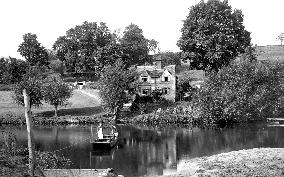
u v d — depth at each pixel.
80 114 90.81
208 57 96.50
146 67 110.00
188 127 76.75
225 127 74.94
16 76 126.88
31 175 30.53
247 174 38.38
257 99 76.81
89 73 141.12
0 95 109.06
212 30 98.50
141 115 86.19
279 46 163.00
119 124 82.12
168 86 98.06
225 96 76.12
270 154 47.06
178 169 44.00
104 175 38.00
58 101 87.25
